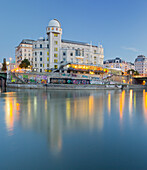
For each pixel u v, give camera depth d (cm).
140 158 453
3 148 516
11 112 1178
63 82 6200
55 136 632
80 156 463
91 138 612
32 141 578
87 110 1290
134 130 723
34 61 8175
